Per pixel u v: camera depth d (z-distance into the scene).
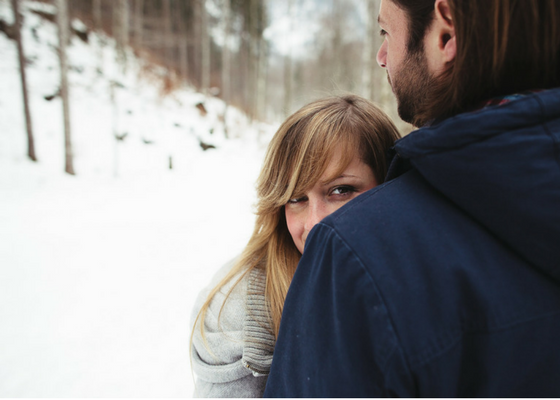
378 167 0.83
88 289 3.21
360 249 0.42
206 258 4.07
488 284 0.38
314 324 0.46
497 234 0.41
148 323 2.74
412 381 0.37
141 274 3.56
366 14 6.27
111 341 2.51
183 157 10.84
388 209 0.45
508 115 0.39
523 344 0.38
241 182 8.87
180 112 14.54
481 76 0.46
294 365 0.49
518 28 0.43
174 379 2.18
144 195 7.07
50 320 2.73
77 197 6.45
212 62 23.12
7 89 10.21
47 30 13.89
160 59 18.98
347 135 0.78
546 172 0.38
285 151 0.85
